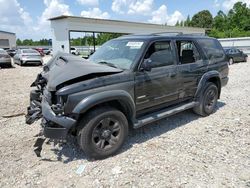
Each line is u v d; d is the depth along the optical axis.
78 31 24.67
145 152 3.79
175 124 4.98
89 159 3.62
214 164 3.42
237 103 6.59
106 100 3.42
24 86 9.26
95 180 3.09
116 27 27.78
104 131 3.55
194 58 5.02
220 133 4.50
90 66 3.56
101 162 3.53
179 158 3.59
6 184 3.03
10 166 3.43
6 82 10.25
